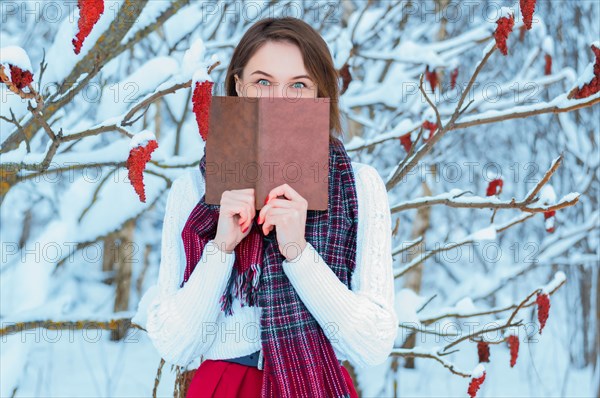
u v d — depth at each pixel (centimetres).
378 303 171
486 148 663
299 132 163
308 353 168
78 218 338
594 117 551
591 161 545
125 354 575
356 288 176
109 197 335
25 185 439
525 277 608
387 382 439
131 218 333
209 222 177
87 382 486
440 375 559
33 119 240
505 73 565
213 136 165
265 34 179
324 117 163
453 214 699
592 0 532
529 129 616
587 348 572
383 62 448
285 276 172
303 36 179
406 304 324
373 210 180
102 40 251
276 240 175
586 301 566
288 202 160
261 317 170
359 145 316
